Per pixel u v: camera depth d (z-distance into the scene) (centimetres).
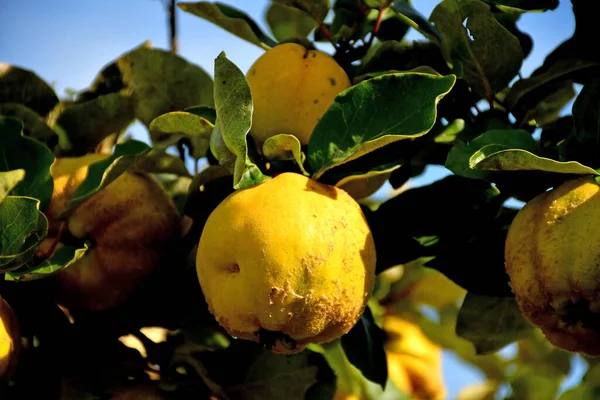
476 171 64
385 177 70
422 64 72
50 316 69
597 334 59
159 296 71
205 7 73
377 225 69
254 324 59
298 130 68
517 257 61
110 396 69
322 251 58
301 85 68
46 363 69
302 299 58
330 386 72
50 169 68
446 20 69
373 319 72
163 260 70
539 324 61
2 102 73
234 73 60
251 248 58
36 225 64
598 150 63
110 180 67
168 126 65
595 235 58
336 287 59
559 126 68
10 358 63
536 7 71
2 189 63
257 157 66
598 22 69
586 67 69
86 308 70
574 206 59
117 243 69
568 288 58
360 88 63
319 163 63
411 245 69
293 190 60
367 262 60
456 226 69
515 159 59
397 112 62
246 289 58
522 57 70
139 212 69
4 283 68
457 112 71
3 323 63
